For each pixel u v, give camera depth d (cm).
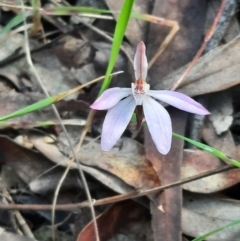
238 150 16
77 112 16
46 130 16
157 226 14
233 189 15
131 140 15
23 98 16
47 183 15
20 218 15
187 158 15
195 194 15
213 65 16
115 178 15
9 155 16
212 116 16
